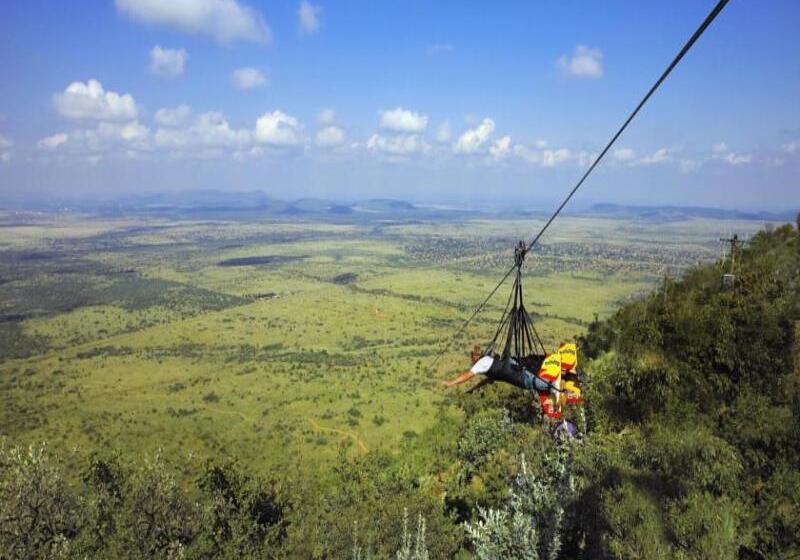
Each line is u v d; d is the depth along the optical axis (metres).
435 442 40.12
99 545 25.12
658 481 12.48
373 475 40.81
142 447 86.56
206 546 26.62
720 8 4.29
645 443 14.58
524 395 31.56
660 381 18.48
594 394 19.97
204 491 33.31
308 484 44.81
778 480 11.52
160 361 154.00
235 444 88.06
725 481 12.18
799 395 14.62
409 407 103.06
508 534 13.95
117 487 30.42
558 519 13.12
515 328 9.67
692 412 16.78
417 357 146.25
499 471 24.19
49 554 23.73
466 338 166.38
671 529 10.85
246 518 29.91
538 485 15.14
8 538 23.83
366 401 108.44
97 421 100.31
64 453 79.06
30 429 95.44
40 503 25.38
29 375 140.00
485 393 38.25
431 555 21.55
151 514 26.42
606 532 11.76
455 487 27.94
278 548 28.62
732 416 15.54
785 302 17.59
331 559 24.95
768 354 16.11
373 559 22.44
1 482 25.75
